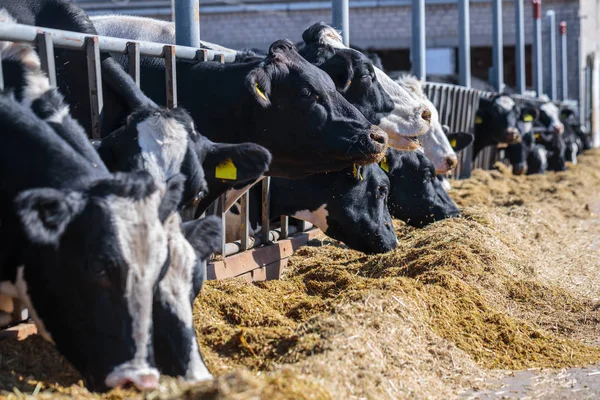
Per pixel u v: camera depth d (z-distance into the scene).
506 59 36.59
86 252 3.98
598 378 5.66
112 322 4.00
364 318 5.66
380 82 8.88
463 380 5.45
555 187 17.00
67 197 4.02
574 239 11.28
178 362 4.41
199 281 4.79
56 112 4.97
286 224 9.00
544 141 22.53
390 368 5.14
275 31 31.88
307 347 5.12
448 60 32.94
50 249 4.12
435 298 6.61
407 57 35.22
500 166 20.89
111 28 7.90
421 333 5.89
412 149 8.87
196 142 5.34
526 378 5.62
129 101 6.09
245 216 7.94
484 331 6.36
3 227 4.39
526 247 9.57
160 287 4.47
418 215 9.91
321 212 8.31
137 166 5.02
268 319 6.20
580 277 8.88
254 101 6.76
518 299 7.38
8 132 4.59
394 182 9.87
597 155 29.64
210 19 32.22
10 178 4.46
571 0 34.78
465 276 7.36
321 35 8.59
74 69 6.41
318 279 7.76
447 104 15.79
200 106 6.91
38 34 5.42
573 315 7.20
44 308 4.25
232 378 3.71
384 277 7.52
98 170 4.61
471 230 8.77
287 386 4.00
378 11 32.66
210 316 6.13
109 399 3.88
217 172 5.53
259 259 8.11
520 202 13.36
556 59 35.28
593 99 38.19
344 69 8.33
